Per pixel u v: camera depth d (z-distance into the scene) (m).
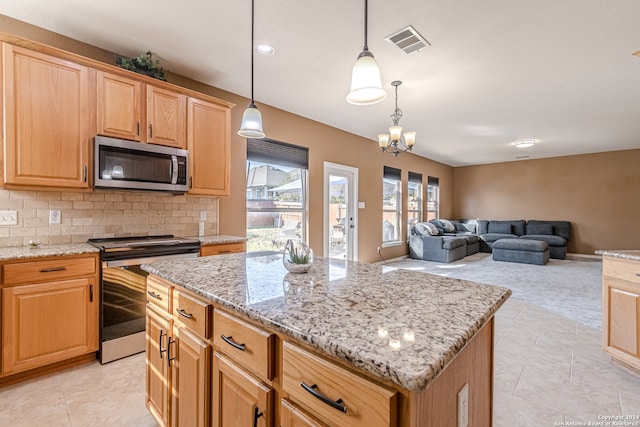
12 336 1.83
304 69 2.89
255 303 0.95
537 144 6.00
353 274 1.36
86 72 2.20
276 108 3.95
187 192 2.73
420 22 2.16
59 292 1.98
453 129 4.92
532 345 2.49
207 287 1.13
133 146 2.37
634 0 1.91
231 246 2.86
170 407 1.33
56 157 2.07
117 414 1.66
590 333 2.72
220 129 2.96
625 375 2.04
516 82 3.13
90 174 2.22
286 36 2.36
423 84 3.19
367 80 1.35
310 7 2.02
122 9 2.06
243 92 3.45
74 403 1.75
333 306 0.92
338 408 0.68
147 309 1.56
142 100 2.46
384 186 6.22
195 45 2.49
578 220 6.98
